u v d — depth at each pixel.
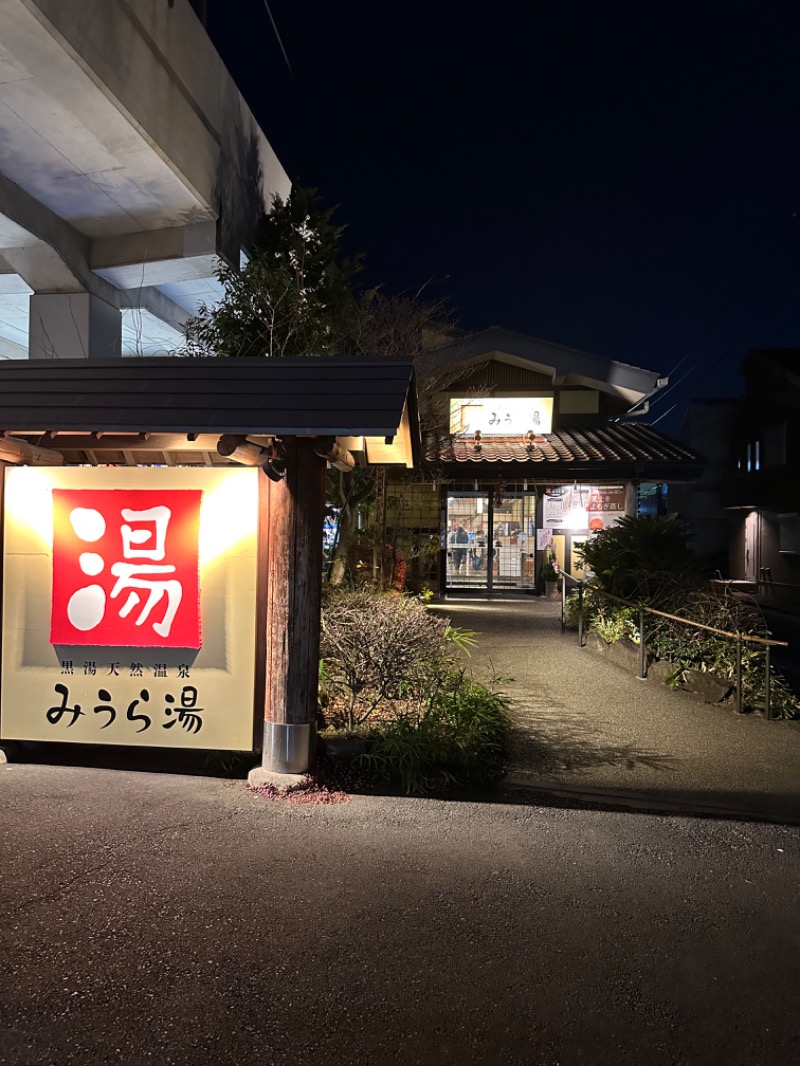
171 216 10.01
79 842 4.16
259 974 2.99
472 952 3.20
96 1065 2.47
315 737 5.41
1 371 5.25
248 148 11.54
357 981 2.97
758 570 25.06
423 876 3.90
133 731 5.41
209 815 4.63
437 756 5.61
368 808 4.89
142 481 5.39
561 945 3.28
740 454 27.05
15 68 7.06
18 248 9.92
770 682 7.82
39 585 5.51
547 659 10.00
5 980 2.89
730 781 5.76
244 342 9.59
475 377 18.17
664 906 3.67
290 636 5.19
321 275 11.15
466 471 16.03
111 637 5.39
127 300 11.44
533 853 4.25
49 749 5.99
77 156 8.56
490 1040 2.66
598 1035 2.71
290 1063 2.52
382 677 6.43
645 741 6.67
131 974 2.96
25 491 5.52
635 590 10.93
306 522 5.21
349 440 6.24
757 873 4.08
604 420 18.98
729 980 3.06
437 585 17.19
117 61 7.57
